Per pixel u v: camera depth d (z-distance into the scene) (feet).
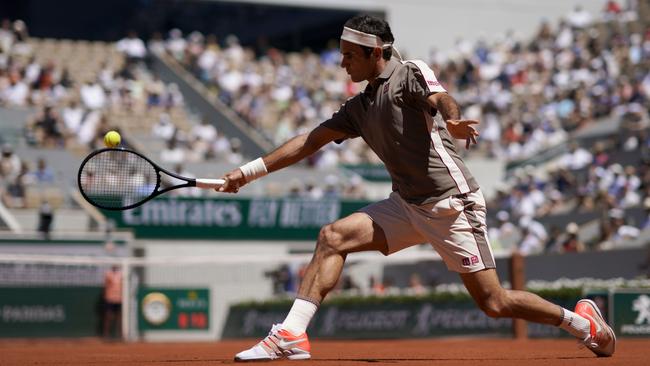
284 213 124.77
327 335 92.43
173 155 133.90
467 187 30.45
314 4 183.52
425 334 87.15
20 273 97.04
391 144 30.53
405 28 188.44
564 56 165.89
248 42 211.00
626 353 38.37
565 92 156.56
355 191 134.31
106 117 138.62
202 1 179.73
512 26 194.39
